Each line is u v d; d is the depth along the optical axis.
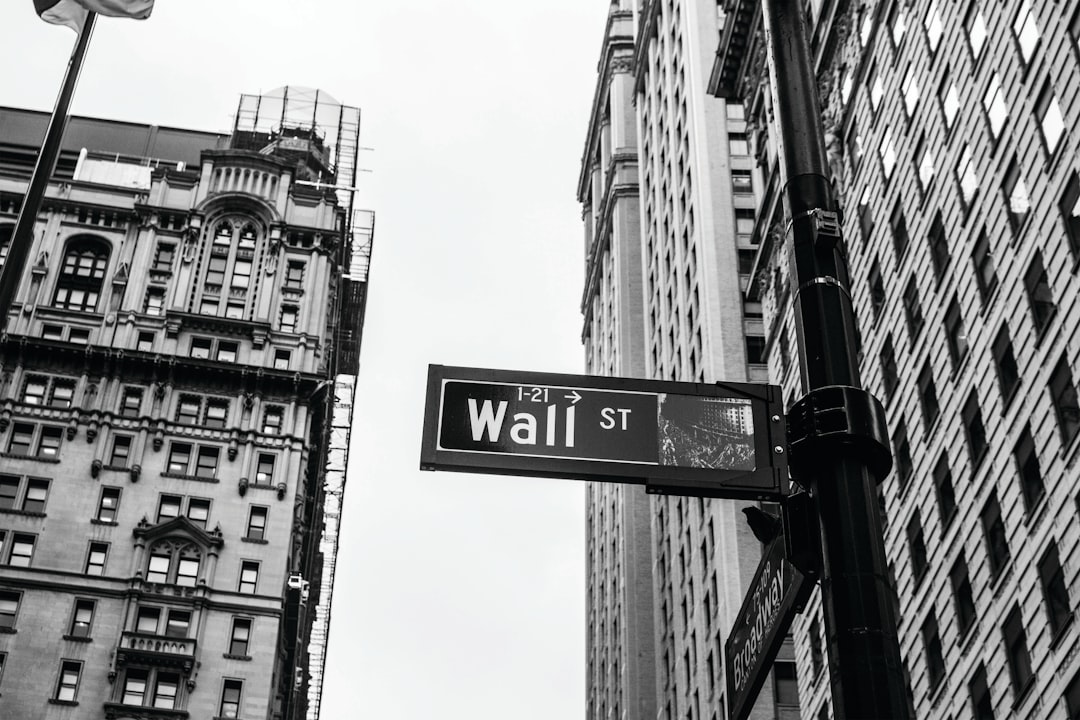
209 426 96.69
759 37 73.81
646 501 107.88
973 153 42.22
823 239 9.81
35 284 102.19
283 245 108.19
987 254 40.56
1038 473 35.94
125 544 89.88
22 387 96.00
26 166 120.69
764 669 9.73
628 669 100.38
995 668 37.38
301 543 99.69
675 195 100.06
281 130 125.94
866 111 53.38
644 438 9.88
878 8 52.50
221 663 86.19
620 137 134.25
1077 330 34.31
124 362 97.88
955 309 42.72
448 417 9.93
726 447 9.79
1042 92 37.72
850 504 8.86
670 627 91.75
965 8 43.88
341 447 126.94
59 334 99.88
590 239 151.62
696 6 101.44
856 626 8.42
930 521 43.09
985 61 41.94
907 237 47.69
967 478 40.41
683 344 92.31
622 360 118.38
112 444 94.50
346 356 127.81
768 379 75.00
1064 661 33.25
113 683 83.81
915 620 43.59
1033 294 37.25
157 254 106.00
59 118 22.20
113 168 113.69
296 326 104.19
